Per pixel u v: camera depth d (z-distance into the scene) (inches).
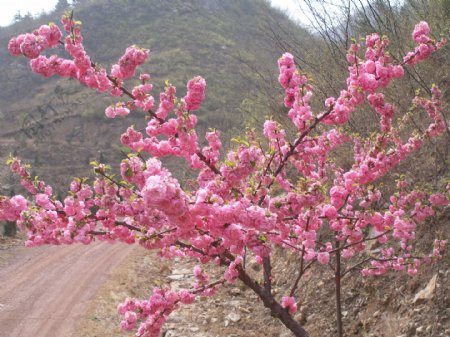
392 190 263.9
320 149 156.9
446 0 303.3
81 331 316.2
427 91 251.1
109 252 539.8
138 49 121.2
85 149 1895.9
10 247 556.1
